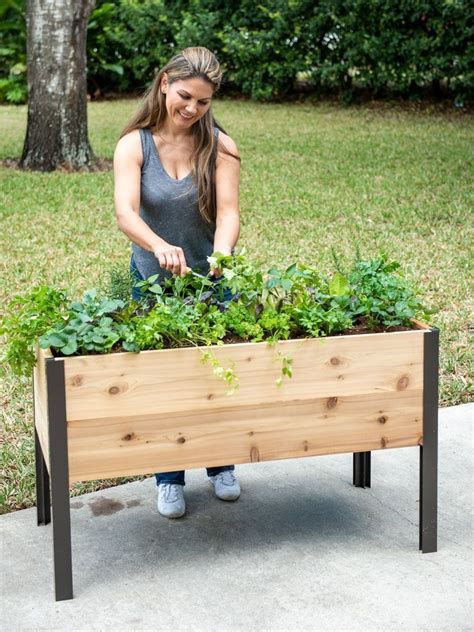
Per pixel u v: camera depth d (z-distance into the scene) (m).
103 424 2.94
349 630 2.82
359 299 3.33
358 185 9.94
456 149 11.90
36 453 3.44
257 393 3.05
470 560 3.23
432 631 2.81
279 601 2.98
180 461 3.04
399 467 4.03
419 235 7.92
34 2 10.75
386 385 3.15
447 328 5.60
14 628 2.86
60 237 7.97
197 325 3.05
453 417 4.50
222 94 17.86
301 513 3.60
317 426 3.12
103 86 18.94
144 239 3.33
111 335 2.93
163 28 17.70
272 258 7.22
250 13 16.80
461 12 14.62
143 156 3.48
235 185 3.60
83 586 3.09
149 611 2.94
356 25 15.69
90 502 3.70
